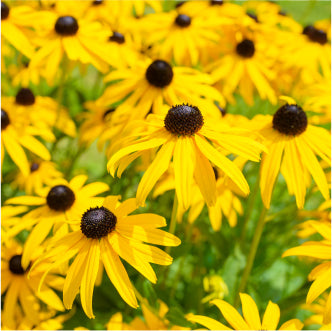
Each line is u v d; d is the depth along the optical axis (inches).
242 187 14.3
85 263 14.4
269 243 21.1
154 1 23.6
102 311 18.2
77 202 16.9
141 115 18.1
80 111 23.9
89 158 27.7
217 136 14.9
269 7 25.0
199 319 14.3
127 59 20.8
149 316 15.9
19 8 20.0
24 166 18.3
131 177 19.6
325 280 14.4
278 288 20.4
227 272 18.2
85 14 22.2
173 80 18.6
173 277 20.8
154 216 14.7
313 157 15.8
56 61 19.2
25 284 16.8
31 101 20.5
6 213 17.5
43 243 17.2
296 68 21.3
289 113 16.0
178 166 14.4
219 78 20.5
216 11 23.0
